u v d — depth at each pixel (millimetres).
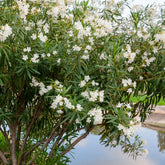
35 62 1955
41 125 2865
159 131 4867
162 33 1988
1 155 2674
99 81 2215
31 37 1959
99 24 1965
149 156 3338
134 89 2209
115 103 2131
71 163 3061
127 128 1850
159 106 7363
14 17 1865
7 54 1836
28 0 2035
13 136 2664
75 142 2703
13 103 2742
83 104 1915
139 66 2127
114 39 2215
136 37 2129
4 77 2033
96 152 3500
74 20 2234
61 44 2035
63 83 2250
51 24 2135
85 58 1963
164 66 2051
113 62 1904
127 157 3270
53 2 1960
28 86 2482
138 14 2197
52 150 2689
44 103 2623
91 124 2479
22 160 2719
